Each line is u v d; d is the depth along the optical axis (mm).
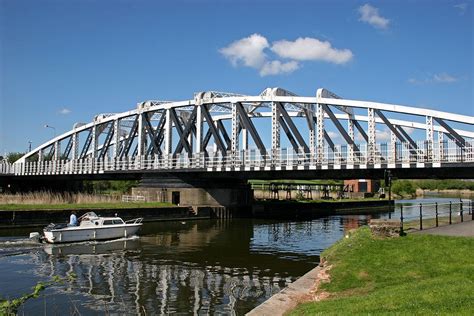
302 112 59188
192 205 61500
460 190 187625
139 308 19766
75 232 38250
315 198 97062
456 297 12531
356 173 47531
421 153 41562
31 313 19016
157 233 46062
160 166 65000
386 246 19391
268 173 55125
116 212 52875
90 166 76875
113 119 76438
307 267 29297
